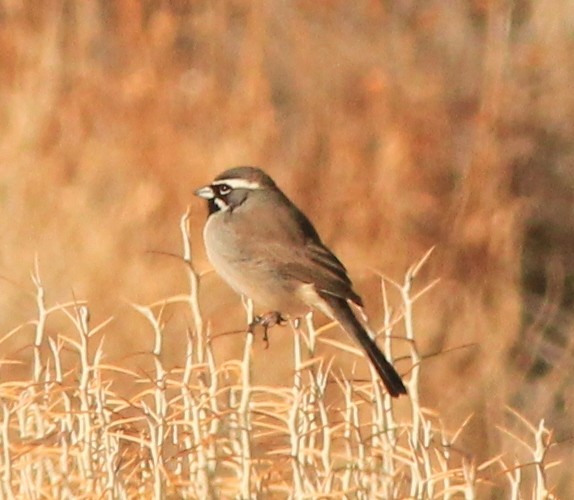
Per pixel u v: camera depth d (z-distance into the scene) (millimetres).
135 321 15000
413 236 17188
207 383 8406
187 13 18703
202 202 16516
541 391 15883
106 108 17266
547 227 18406
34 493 6992
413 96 18422
